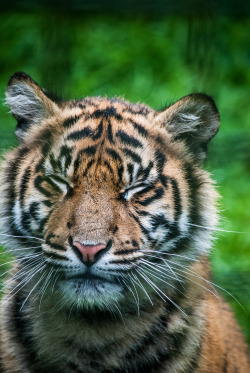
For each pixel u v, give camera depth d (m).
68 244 8.57
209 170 11.21
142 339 9.26
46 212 8.97
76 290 8.77
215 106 9.79
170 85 19.38
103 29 21.11
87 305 8.95
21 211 9.22
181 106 9.74
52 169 9.06
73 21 16.06
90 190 8.75
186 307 9.48
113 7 11.52
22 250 9.38
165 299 9.36
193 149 9.91
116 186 8.85
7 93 9.88
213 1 11.92
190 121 9.84
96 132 9.18
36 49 19.92
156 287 9.05
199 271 9.77
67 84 15.54
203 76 14.73
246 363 10.86
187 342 9.37
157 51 20.64
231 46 20.33
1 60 20.11
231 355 10.32
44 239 8.91
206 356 9.56
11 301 9.60
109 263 8.59
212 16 12.29
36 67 18.86
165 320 9.32
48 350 9.24
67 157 8.98
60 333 9.20
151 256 9.05
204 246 9.61
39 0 11.65
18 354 9.38
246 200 15.73
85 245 8.43
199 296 9.65
